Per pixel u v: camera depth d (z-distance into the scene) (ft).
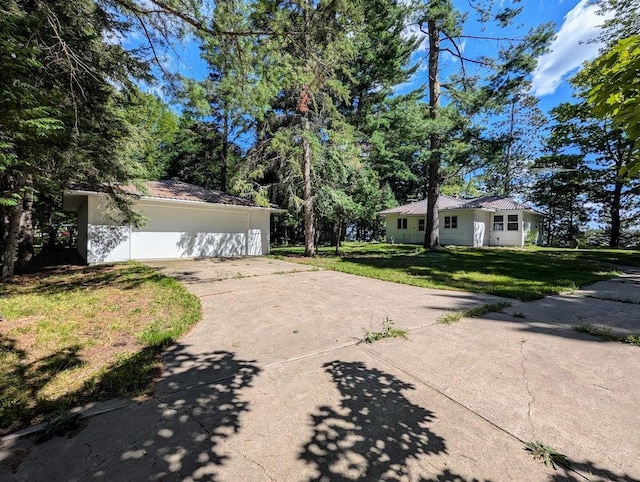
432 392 8.15
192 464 5.73
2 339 11.66
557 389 8.21
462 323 13.70
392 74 47.80
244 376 9.05
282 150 37.47
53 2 17.39
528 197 85.56
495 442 6.27
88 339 11.85
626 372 9.09
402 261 37.93
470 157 42.34
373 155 46.09
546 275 26.84
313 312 15.60
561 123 63.57
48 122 14.47
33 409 7.37
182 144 77.51
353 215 48.32
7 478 5.40
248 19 17.49
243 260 39.50
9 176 18.47
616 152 60.08
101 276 25.84
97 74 20.17
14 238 24.26
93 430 6.68
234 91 19.81
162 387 8.46
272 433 6.59
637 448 6.04
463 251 53.06
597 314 14.85
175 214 40.91
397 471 5.55
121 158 25.21
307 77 21.39
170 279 23.76
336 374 9.14
